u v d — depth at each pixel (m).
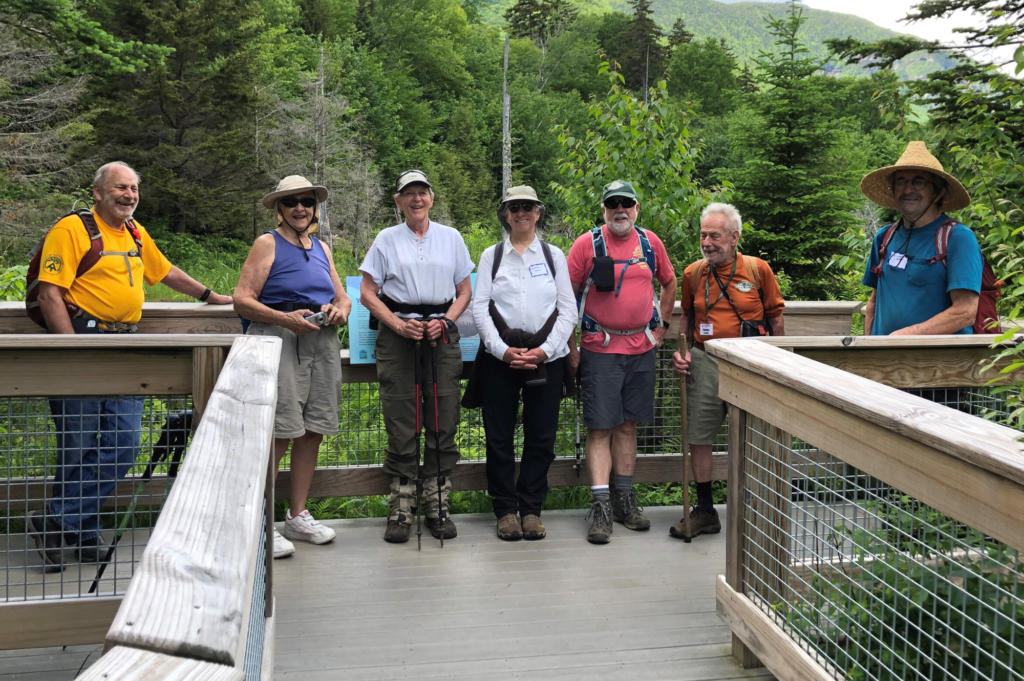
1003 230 3.78
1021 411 2.03
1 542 3.47
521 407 4.64
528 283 3.94
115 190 3.38
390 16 61.88
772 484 2.53
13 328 3.81
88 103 24.31
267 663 1.94
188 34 26.52
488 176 53.62
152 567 0.86
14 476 3.52
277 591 3.38
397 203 3.96
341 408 4.43
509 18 93.56
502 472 4.11
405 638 2.96
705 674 2.69
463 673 2.70
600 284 3.94
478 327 3.96
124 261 3.44
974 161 4.73
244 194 27.75
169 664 0.70
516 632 3.01
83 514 2.59
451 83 64.44
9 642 2.39
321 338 3.76
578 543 4.01
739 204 14.08
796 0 15.07
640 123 6.36
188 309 4.00
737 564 2.74
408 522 4.03
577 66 80.00
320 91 32.44
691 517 4.16
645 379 4.12
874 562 2.09
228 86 27.16
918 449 1.77
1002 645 1.79
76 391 2.39
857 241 6.07
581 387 4.18
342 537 4.07
